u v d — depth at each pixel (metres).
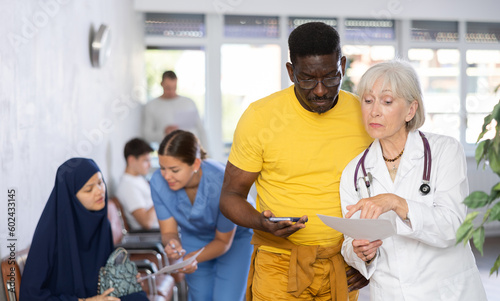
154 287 3.07
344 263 2.01
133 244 3.51
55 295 2.26
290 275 1.94
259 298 2.02
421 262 1.66
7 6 2.40
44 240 2.24
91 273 2.37
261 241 2.04
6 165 2.37
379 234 1.53
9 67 2.42
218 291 2.67
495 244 5.73
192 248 2.77
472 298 1.68
